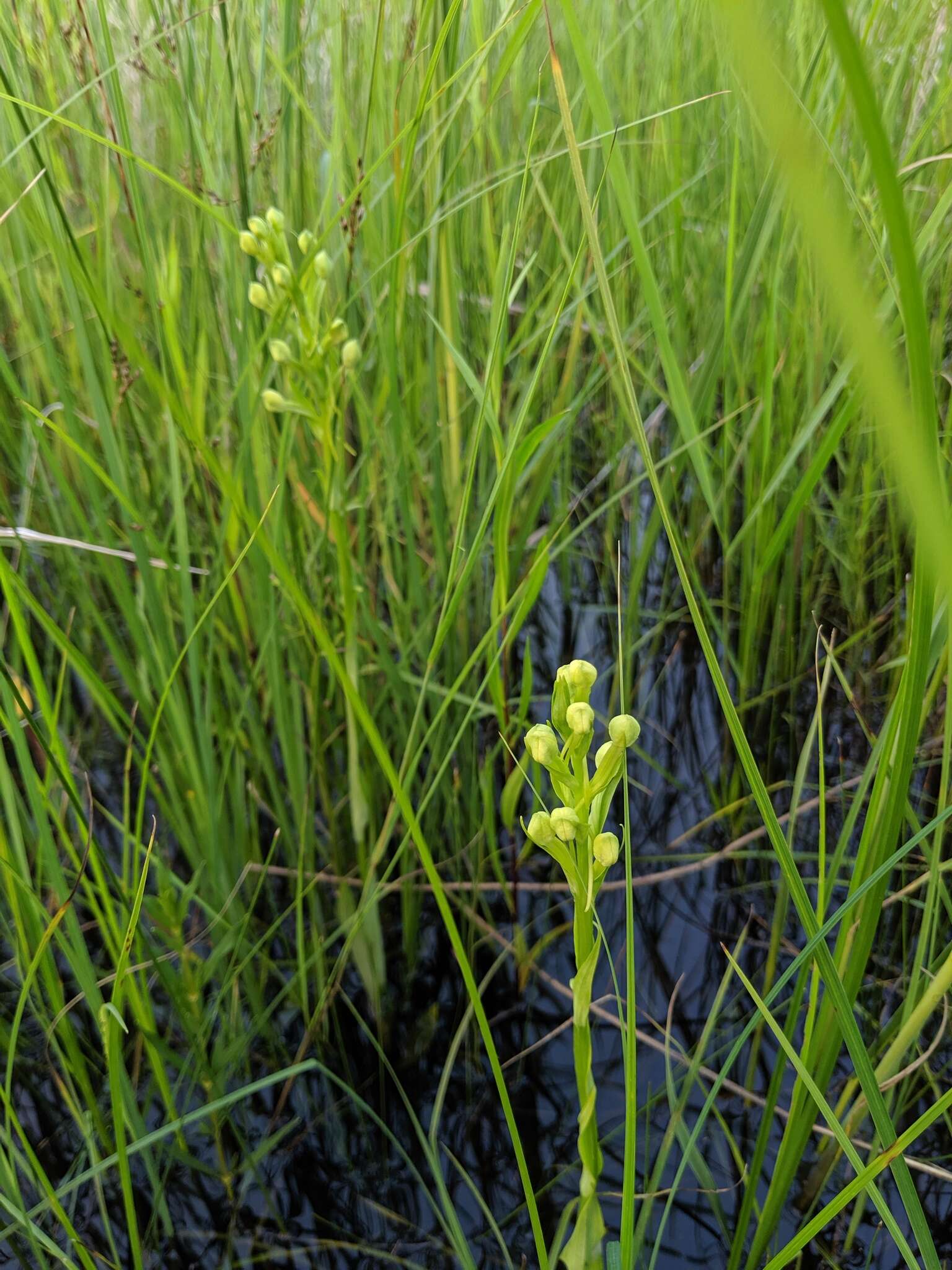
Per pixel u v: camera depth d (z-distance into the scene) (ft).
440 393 2.04
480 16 1.62
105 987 1.72
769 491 1.79
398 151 1.47
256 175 1.84
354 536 2.13
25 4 2.06
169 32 1.66
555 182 2.50
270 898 2.02
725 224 2.27
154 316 1.82
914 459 0.27
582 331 2.31
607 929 2.05
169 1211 1.59
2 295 2.26
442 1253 1.56
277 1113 1.71
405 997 1.94
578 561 2.86
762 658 2.52
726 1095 1.69
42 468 1.99
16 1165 1.43
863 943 1.07
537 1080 1.79
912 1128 0.81
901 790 0.95
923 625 0.79
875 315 0.25
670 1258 1.52
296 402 1.49
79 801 1.28
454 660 2.00
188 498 2.23
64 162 2.14
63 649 1.36
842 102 1.37
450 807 2.02
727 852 2.04
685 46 2.38
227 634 1.91
